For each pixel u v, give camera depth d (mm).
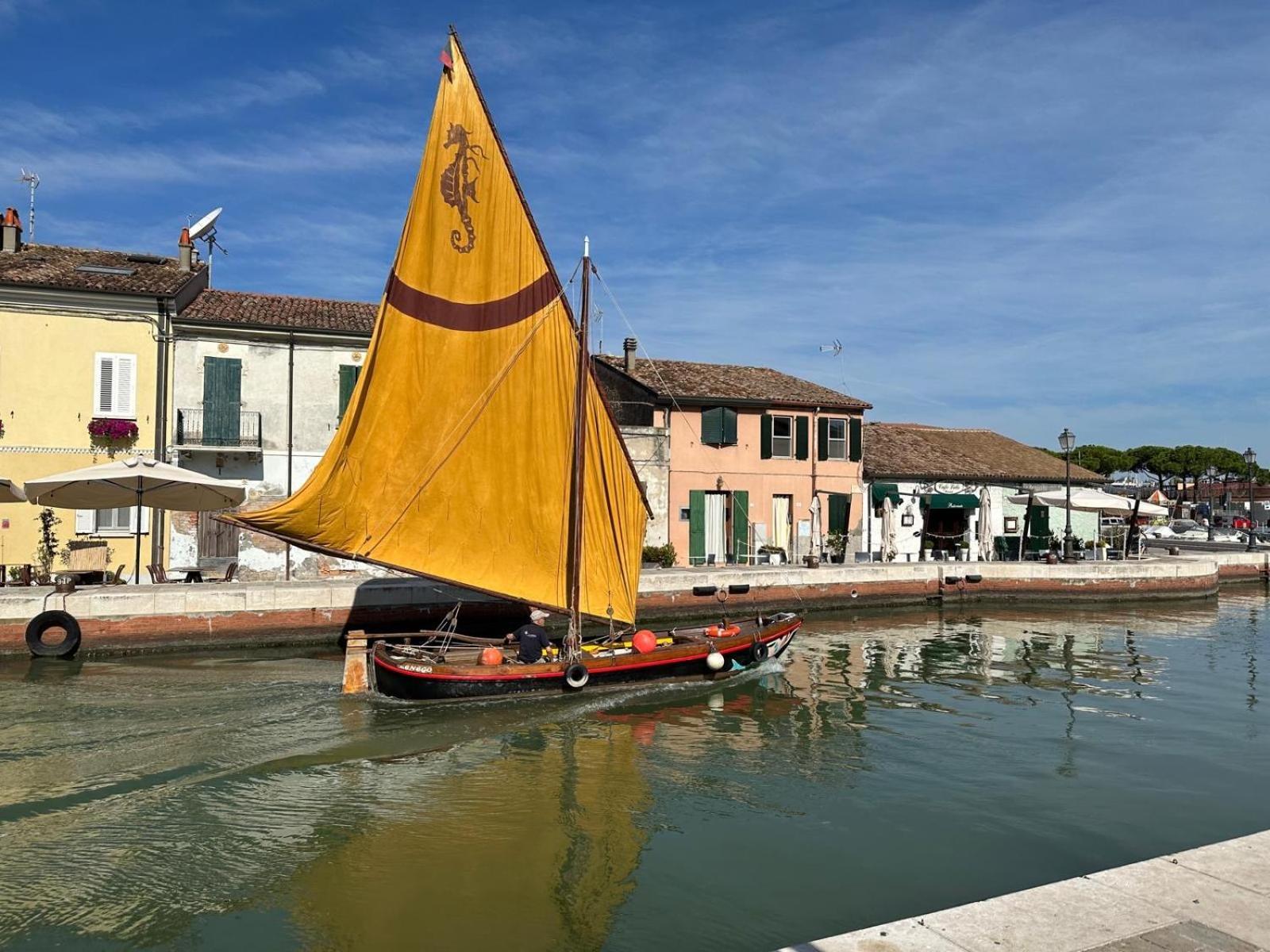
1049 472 48094
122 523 29531
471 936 8812
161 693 18469
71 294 28844
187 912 9281
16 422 28406
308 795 12789
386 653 18500
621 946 8633
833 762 14625
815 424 41094
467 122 18391
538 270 19172
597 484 19781
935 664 23594
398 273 17750
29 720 16156
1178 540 69812
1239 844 7902
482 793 13016
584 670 18672
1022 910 6688
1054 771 14234
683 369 42344
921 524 43750
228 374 30766
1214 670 23031
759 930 8969
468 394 18594
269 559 30984
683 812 12297
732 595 31797
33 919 9070
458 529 18625
